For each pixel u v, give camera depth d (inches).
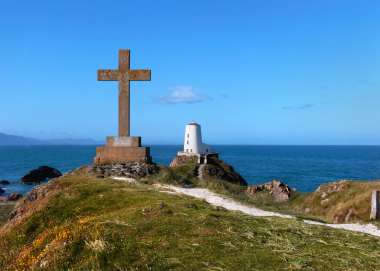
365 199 1277.1
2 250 758.5
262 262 497.0
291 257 514.9
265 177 5113.2
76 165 7263.8
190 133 3540.8
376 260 538.9
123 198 840.9
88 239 564.1
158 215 655.1
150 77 1323.8
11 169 6373.0
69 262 528.1
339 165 7445.9
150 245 540.7
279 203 1717.5
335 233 671.8
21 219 872.9
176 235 575.2
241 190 1784.0
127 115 1370.6
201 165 2389.3
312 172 5876.0
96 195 884.0
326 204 1518.2
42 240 658.8
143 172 1389.0
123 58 1323.8
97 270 493.7
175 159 3297.2
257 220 698.8
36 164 7554.1
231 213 745.0
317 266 495.5
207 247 536.1
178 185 1407.5
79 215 801.6
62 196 899.4
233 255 515.5
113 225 607.8
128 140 1393.9
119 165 1375.5
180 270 478.0
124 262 501.7
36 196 1118.4
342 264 509.7
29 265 577.0
